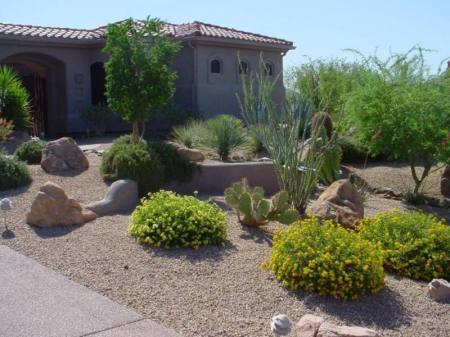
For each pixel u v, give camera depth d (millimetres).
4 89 16359
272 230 8305
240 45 21906
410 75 13414
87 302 5559
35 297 5668
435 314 5547
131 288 5945
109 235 7723
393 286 6191
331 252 5984
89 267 6527
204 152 14328
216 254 6988
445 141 12547
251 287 5980
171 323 5145
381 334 5086
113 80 11336
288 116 9812
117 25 11477
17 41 19656
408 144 12625
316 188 12289
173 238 7145
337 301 5695
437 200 13117
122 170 10188
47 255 6961
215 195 11219
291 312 5465
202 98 21094
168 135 19328
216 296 5754
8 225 8133
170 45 11633
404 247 6625
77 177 10852
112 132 21891
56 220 8164
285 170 9469
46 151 11281
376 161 17750
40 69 22031
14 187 10031
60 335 4848
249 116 10414
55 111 21859
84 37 21406
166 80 11594
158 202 7863
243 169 11969
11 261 6738
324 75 21703
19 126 16672
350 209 8430
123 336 4844
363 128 13250
